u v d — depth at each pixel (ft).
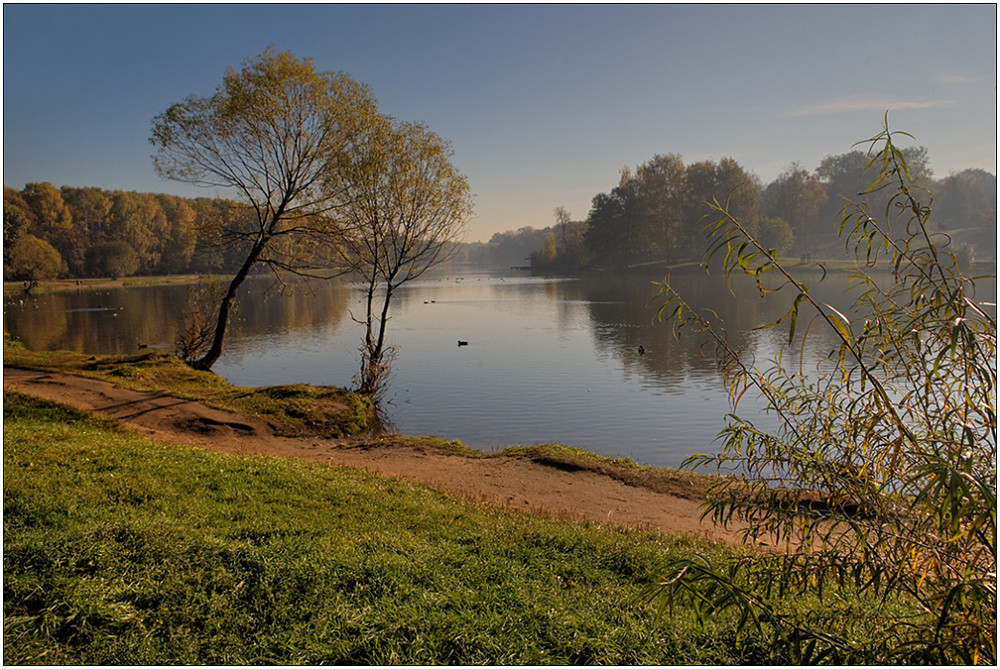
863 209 12.42
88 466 28.76
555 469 42.63
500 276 401.29
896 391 12.66
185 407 55.88
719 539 28.96
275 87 71.77
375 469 41.73
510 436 55.11
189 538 20.36
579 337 115.65
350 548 21.72
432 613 17.38
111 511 22.98
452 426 58.80
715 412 59.93
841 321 12.32
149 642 15.35
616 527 29.66
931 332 11.74
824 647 13.43
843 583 12.52
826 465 13.06
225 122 72.08
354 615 17.04
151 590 17.25
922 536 11.84
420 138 73.15
